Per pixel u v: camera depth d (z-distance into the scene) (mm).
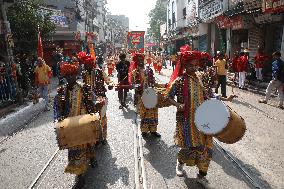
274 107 10820
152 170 5848
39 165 6367
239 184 5191
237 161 6113
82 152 5039
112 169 5957
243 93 14047
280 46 17125
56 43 33719
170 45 55969
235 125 4566
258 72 16359
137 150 6895
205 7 27625
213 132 4496
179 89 4996
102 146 7234
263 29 18141
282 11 14102
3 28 13789
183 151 5188
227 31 24062
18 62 16125
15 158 6820
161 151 6801
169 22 54656
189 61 4910
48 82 11758
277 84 10867
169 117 9695
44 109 11672
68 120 4691
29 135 8469
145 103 7234
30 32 21281
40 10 25828
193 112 4934
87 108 5223
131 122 9320
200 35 30859
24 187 5469
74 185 5410
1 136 8547
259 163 5996
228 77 19062
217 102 4562
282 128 8180
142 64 7992
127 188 5223
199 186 5184
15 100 13344
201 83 4984
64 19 34000
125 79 11195
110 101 13062
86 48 41750
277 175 5461
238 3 19359
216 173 5621
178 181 5387
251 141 7234
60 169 6078
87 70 7473
